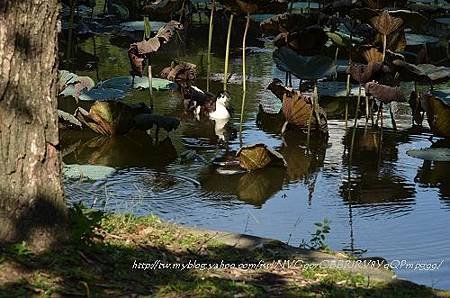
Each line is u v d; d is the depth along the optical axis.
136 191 8.62
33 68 4.84
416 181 9.47
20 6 4.77
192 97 12.12
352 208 8.51
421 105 11.74
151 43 12.14
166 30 12.28
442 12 22.08
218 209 8.28
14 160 4.82
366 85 11.02
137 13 21.20
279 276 5.21
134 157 10.02
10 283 4.44
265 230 7.74
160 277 4.92
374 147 10.83
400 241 7.53
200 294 4.66
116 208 7.95
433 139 11.28
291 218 8.13
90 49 17.08
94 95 12.59
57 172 4.99
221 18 20.03
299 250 5.88
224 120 11.86
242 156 9.54
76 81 12.05
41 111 4.88
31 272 4.59
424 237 7.65
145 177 9.20
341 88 13.43
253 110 12.40
